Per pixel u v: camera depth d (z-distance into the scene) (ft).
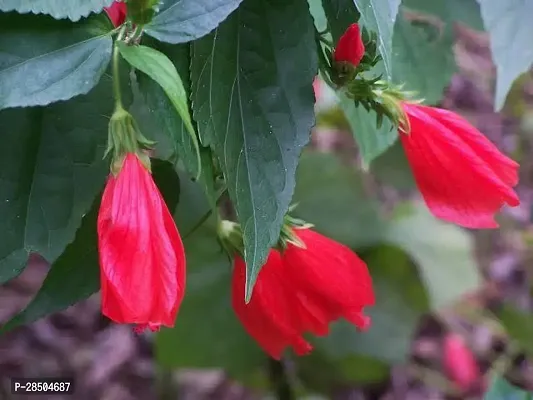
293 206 1.03
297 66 0.85
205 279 1.87
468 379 2.27
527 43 0.86
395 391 2.64
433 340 2.76
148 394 2.41
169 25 0.78
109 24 0.80
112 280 0.76
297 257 0.98
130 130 0.82
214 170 0.91
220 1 0.79
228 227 1.04
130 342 2.53
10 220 0.94
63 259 0.97
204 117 0.82
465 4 1.39
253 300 0.99
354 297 1.00
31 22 0.77
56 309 0.98
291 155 0.85
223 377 2.58
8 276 0.95
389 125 1.21
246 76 0.84
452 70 1.38
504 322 2.12
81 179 0.97
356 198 2.12
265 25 0.85
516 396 1.42
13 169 0.95
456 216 1.02
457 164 1.00
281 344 1.03
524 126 2.86
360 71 0.96
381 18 0.78
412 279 2.22
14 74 0.76
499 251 2.92
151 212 0.80
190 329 1.90
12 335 2.43
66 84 0.77
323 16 1.09
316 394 2.20
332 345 2.09
